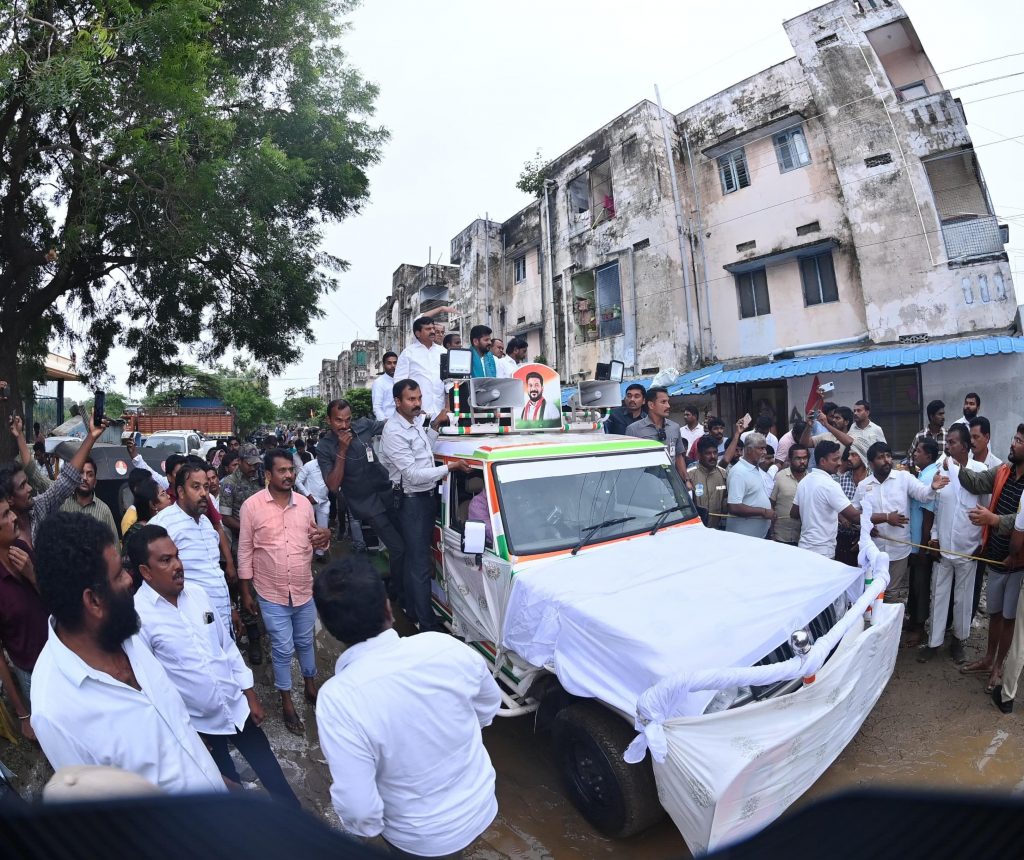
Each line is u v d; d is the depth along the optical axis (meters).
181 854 1.04
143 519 5.03
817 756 3.02
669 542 4.36
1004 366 11.14
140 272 12.71
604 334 18.41
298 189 11.98
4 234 10.57
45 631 3.63
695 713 2.81
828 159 13.98
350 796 1.99
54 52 8.41
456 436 5.46
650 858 3.19
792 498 5.85
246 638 6.35
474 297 23.56
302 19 12.53
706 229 16.48
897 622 3.70
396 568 5.74
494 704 2.44
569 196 19.64
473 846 3.33
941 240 12.10
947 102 12.06
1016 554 4.41
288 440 18.25
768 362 14.41
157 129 9.49
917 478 5.60
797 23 13.84
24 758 3.65
